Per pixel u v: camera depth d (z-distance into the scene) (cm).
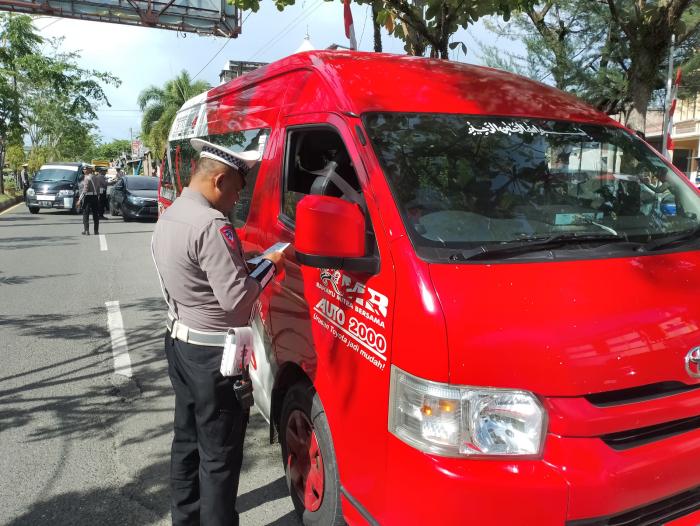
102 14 1290
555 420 203
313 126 312
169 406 461
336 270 260
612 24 677
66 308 749
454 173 271
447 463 201
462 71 345
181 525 288
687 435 222
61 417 440
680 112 2266
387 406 221
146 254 1181
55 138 4138
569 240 255
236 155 257
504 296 216
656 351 217
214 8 1320
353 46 538
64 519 318
